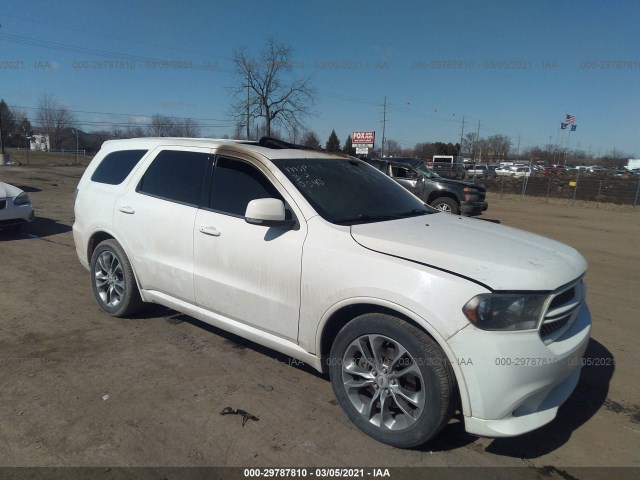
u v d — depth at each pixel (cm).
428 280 261
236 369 372
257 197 350
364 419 292
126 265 442
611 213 1920
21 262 672
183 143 421
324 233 309
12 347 398
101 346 405
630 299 615
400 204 384
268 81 4147
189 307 395
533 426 258
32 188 1714
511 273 260
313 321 307
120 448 273
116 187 455
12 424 292
